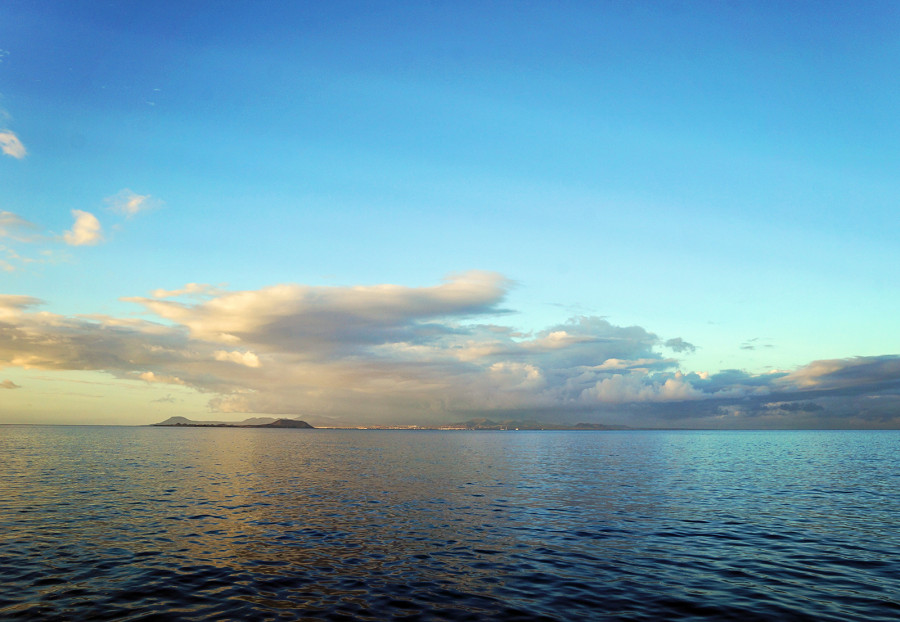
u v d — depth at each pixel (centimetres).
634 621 1603
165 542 2542
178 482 4869
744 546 2564
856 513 3484
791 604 1756
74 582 1933
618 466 7350
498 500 4000
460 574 2073
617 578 2039
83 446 11081
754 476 5906
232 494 4162
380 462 7931
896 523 3148
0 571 2048
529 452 11300
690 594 1856
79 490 4244
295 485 4834
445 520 3178
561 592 1870
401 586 1920
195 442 14675
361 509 3538
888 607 1728
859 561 2298
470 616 1631
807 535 2816
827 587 1936
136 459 7581
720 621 1605
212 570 2098
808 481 5409
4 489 4250
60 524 2917
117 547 2433
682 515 3394
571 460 8625
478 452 11238
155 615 1620
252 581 1962
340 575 2047
